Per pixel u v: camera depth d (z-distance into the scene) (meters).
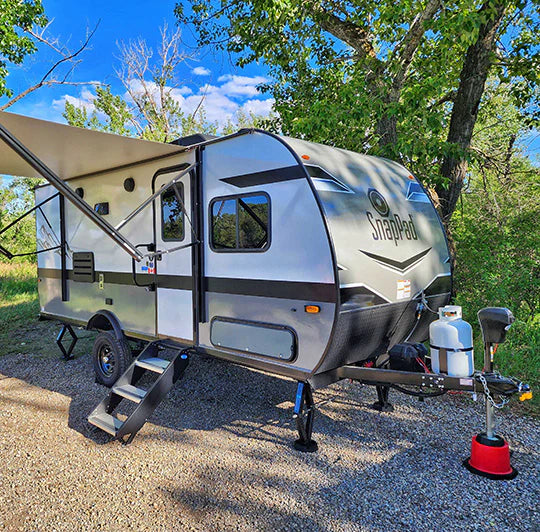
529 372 4.80
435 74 7.23
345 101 6.53
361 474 3.09
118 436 3.52
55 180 2.97
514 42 7.49
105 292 5.20
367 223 3.39
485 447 3.05
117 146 3.94
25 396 4.71
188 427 3.92
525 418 3.94
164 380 3.78
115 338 4.86
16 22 9.38
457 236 6.90
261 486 2.96
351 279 3.12
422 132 6.05
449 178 7.01
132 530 2.53
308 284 3.16
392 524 2.56
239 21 8.15
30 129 3.41
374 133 7.18
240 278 3.66
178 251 4.21
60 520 2.62
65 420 4.08
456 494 2.84
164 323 4.44
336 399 4.47
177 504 2.77
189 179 4.05
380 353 3.73
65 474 3.13
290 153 3.27
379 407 4.18
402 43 6.88
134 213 3.66
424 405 4.29
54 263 6.11
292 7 7.25
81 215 5.54
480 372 2.96
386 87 6.51
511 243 6.20
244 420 4.05
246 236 3.60
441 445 3.49
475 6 5.75
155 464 3.27
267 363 3.49
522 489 2.87
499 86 9.05
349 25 7.79
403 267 3.69
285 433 3.78
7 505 2.78
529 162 10.25
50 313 6.25
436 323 3.14
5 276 14.45
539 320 5.75
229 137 3.68
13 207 21.84
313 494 2.86
